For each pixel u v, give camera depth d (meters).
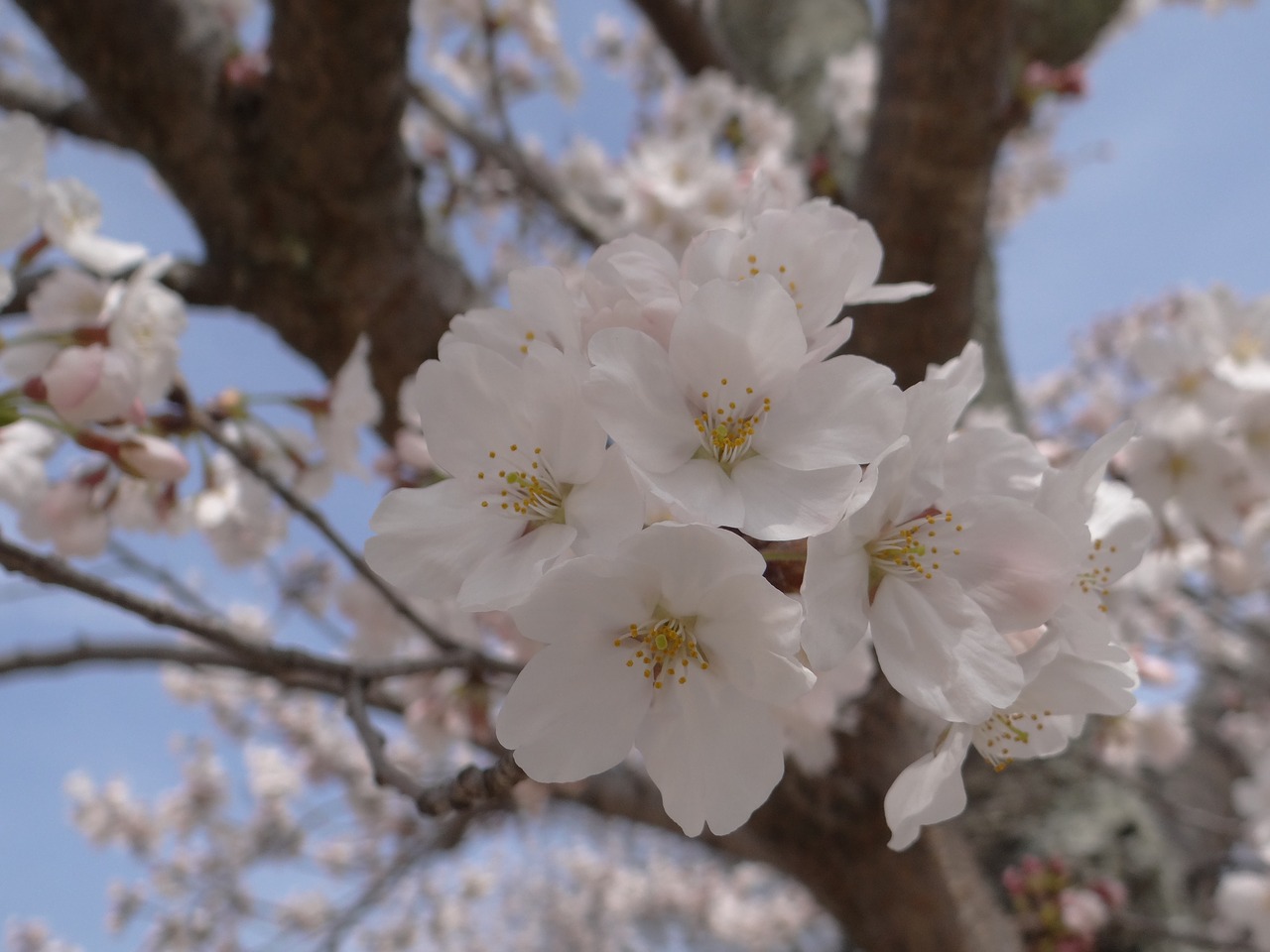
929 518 0.12
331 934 0.38
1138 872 0.38
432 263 0.35
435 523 0.12
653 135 0.59
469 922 0.99
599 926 1.07
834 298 0.13
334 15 0.28
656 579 0.11
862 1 0.77
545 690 0.11
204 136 0.31
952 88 0.32
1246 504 0.28
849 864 0.34
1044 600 0.11
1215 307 0.28
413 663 0.19
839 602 0.11
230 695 0.88
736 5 0.77
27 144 0.15
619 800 0.38
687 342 0.11
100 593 0.16
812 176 0.40
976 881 0.35
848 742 0.33
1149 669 0.28
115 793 0.88
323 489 0.25
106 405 0.16
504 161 0.49
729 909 0.98
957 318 0.35
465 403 0.12
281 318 0.35
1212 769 0.73
